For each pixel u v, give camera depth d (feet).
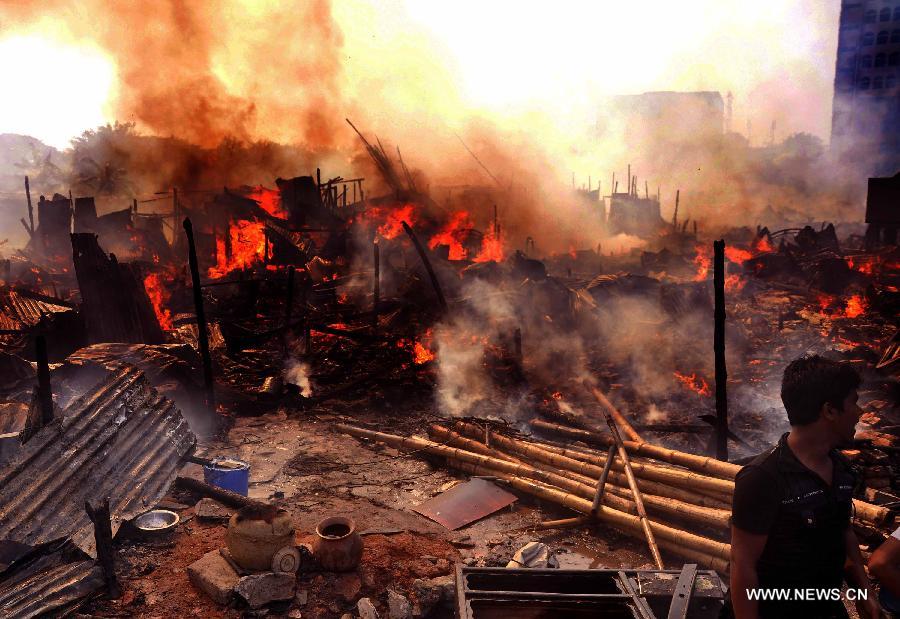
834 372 8.11
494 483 24.75
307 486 24.90
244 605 15.92
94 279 42.86
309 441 30.32
